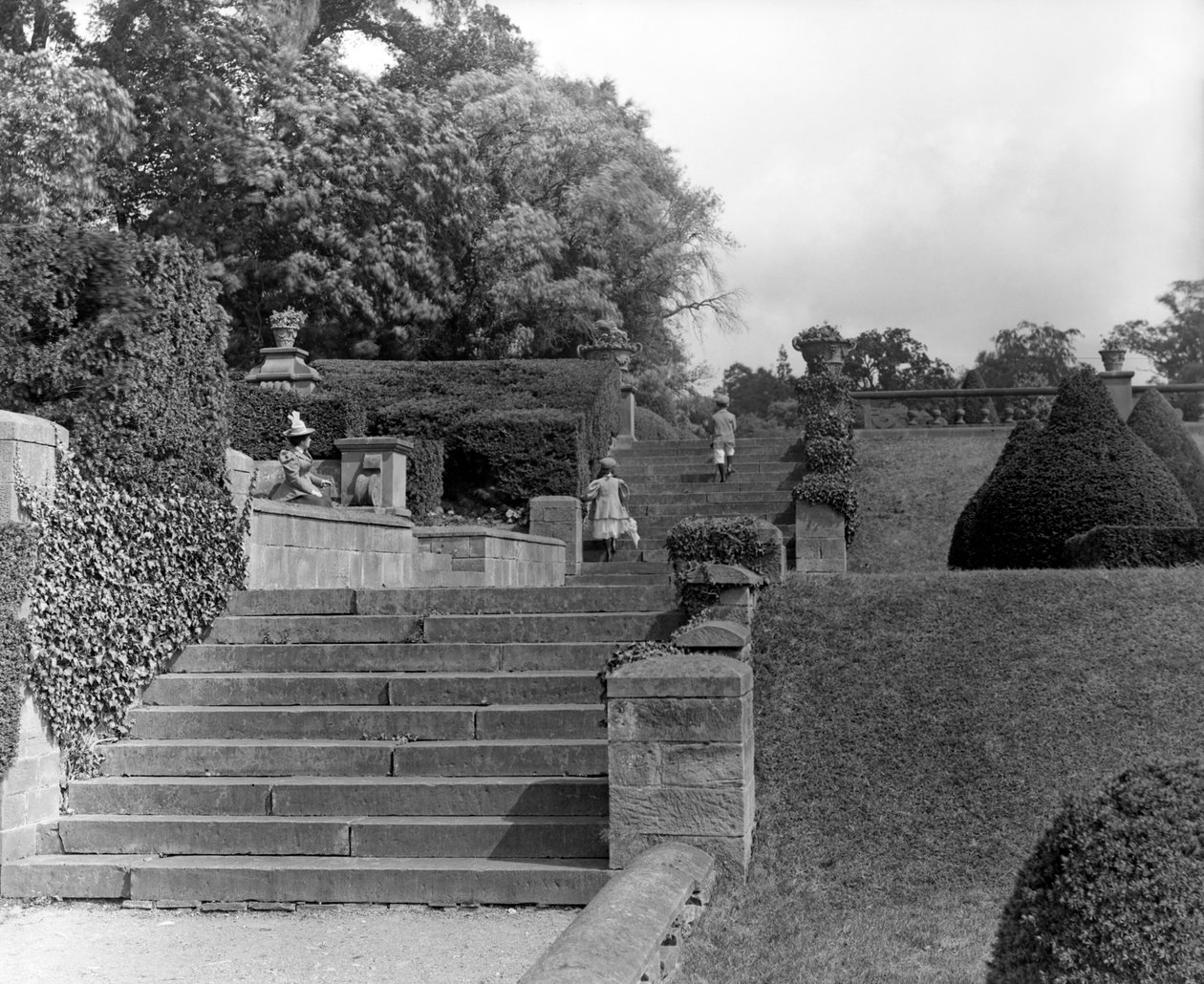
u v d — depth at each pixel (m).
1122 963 3.89
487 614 9.75
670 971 5.61
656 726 6.98
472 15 37.41
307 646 9.27
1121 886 3.94
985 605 8.67
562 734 8.27
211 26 28.11
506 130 33.03
